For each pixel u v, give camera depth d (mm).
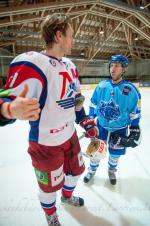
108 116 1798
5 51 17391
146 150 2900
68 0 9648
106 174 2236
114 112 1766
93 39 17094
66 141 1273
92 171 2045
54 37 1067
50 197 1311
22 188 1990
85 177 2051
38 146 1192
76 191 1910
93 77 23344
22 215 1600
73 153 1386
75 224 1489
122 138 1796
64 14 1104
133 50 21328
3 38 13375
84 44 17078
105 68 23781
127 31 16188
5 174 2279
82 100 1356
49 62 1052
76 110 1419
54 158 1220
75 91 1242
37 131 1154
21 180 2143
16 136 3836
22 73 968
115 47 20016
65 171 1477
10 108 694
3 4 9633
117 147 1843
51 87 1059
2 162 2604
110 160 1958
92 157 1532
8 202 1770
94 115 1984
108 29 15664
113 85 1777
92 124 1505
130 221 1510
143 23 13305
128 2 10891
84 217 1558
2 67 18031
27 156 2793
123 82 1761
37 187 2004
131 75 24938
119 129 1834
